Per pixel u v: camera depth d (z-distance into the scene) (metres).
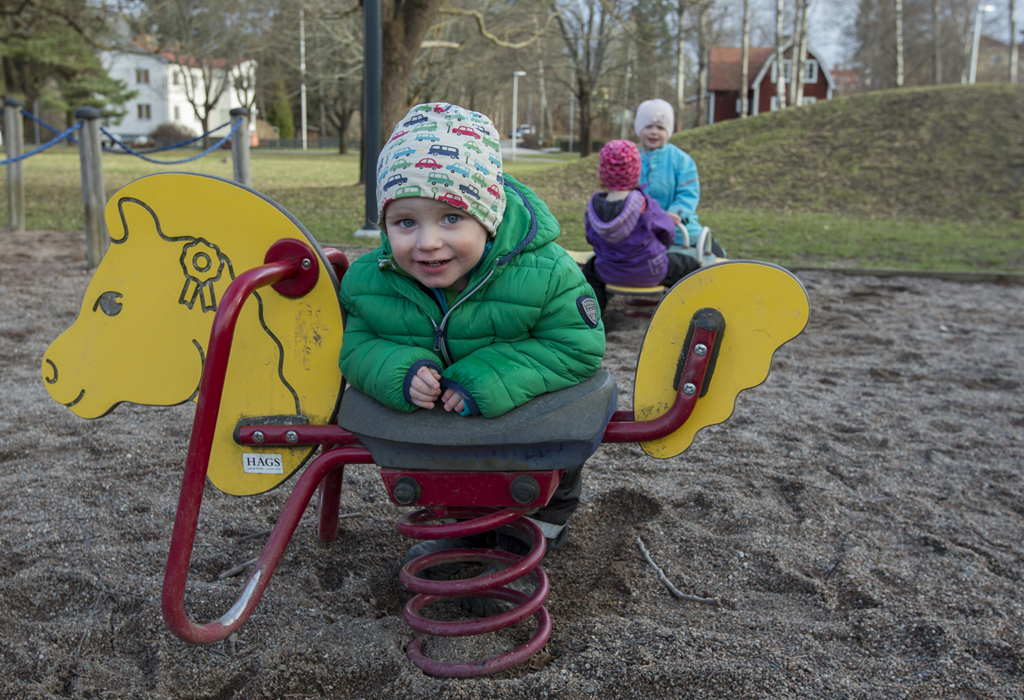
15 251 8.13
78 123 7.11
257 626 1.93
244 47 36.81
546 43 34.19
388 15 13.69
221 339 1.59
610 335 5.21
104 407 1.98
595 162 16.66
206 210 1.88
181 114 62.69
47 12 15.36
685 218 5.88
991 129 14.92
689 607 2.12
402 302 1.77
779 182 14.34
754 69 50.41
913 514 2.72
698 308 1.81
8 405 3.63
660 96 40.91
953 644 1.92
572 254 5.70
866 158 14.73
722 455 3.21
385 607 2.10
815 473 3.05
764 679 1.75
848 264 8.51
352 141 57.97
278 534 1.77
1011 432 3.61
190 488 1.59
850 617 2.04
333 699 1.71
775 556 2.37
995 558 2.40
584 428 1.70
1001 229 11.12
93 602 2.05
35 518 2.52
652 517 2.65
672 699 1.69
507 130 75.69
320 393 1.91
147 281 1.93
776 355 4.89
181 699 1.70
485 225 1.67
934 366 4.70
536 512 2.18
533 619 2.03
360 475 2.93
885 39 50.50
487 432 1.68
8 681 1.71
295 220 1.86
